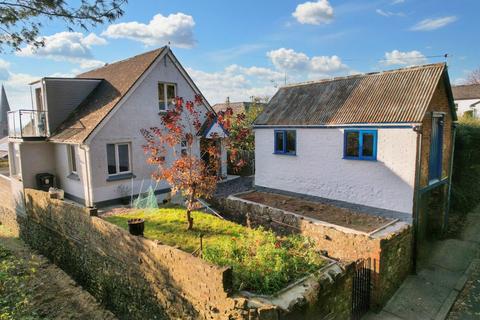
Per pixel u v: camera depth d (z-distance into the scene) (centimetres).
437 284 980
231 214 1307
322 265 715
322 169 1368
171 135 1048
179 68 1694
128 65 1723
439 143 1242
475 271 1050
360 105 1268
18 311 793
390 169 1138
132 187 1516
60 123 1595
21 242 1519
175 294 699
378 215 1185
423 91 1125
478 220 1483
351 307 769
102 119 1367
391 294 926
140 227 830
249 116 2572
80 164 1419
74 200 1513
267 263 657
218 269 587
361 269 827
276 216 1123
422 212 1179
